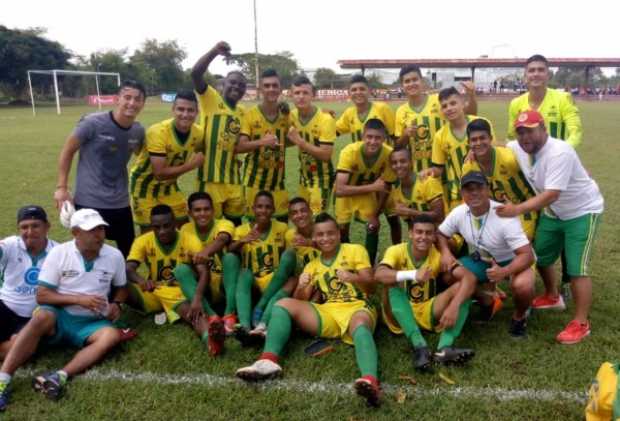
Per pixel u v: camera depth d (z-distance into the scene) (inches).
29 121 1130.7
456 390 131.6
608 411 109.8
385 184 202.4
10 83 2150.6
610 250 234.4
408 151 193.5
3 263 152.2
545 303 179.3
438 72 2027.6
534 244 175.9
